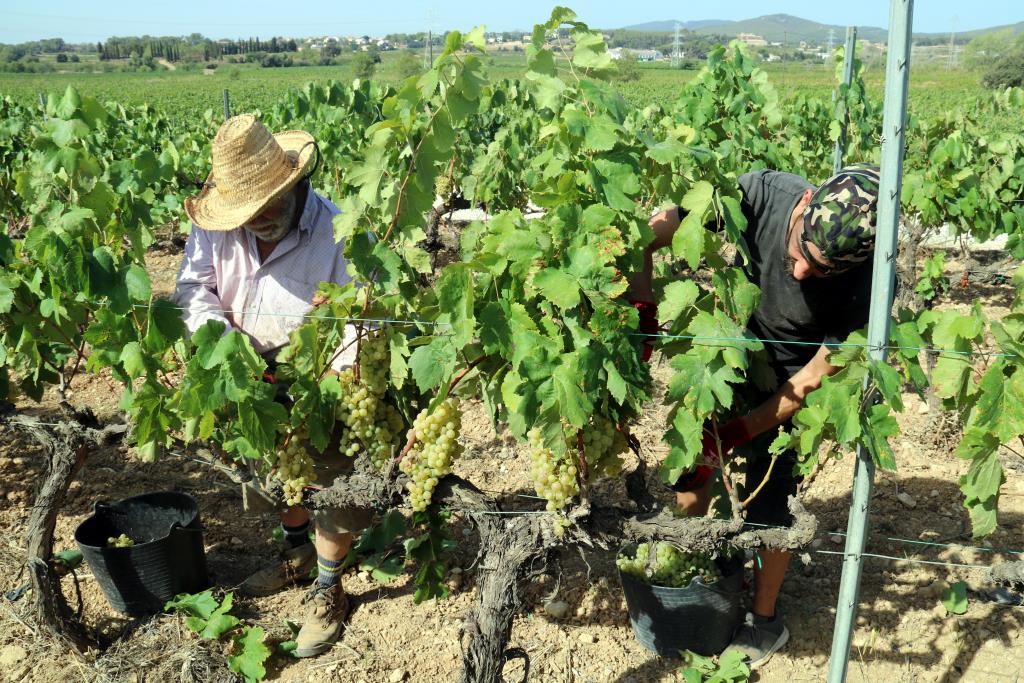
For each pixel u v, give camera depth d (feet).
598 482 14.37
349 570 12.47
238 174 9.34
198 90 247.50
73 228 9.49
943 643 10.84
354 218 8.54
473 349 8.49
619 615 11.49
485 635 8.43
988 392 7.52
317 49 588.91
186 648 10.67
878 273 6.92
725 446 9.30
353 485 9.34
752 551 11.31
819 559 12.51
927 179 22.68
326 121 31.01
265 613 11.60
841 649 8.37
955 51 391.86
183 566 11.43
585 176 8.27
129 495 14.33
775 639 10.63
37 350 10.40
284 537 13.17
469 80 8.05
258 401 8.44
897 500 13.88
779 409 9.04
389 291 8.65
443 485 8.91
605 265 7.54
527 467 15.02
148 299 8.69
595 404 8.09
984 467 7.89
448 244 26.07
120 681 10.32
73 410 10.61
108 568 11.09
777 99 24.14
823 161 31.01
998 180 24.13
